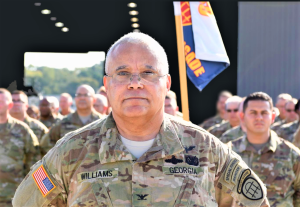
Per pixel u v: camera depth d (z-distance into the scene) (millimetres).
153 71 1798
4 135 5359
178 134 1902
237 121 6527
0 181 5246
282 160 3848
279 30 9945
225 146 2006
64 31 13656
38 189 1898
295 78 9914
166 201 1784
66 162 1861
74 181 1845
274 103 10023
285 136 7016
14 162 5336
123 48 1808
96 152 1858
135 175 1811
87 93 6566
